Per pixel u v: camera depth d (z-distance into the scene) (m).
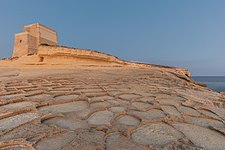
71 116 3.30
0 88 5.70
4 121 2.89
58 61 19.00
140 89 6.71
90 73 11.52
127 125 2.98
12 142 2.18
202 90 8.59
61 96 4.96
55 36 34.44
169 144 2.36
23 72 11.83
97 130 2.72
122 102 4.57
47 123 2.93
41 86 6.35
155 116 3.55
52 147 2.13
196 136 2.74
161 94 5.88
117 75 11.17
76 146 2.15
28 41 27.44
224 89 33.28
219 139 2.68
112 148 2.18
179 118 3.50
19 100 4.14
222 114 4.04
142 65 22.84
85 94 5.25
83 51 19.48
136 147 2.24
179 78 13.50
